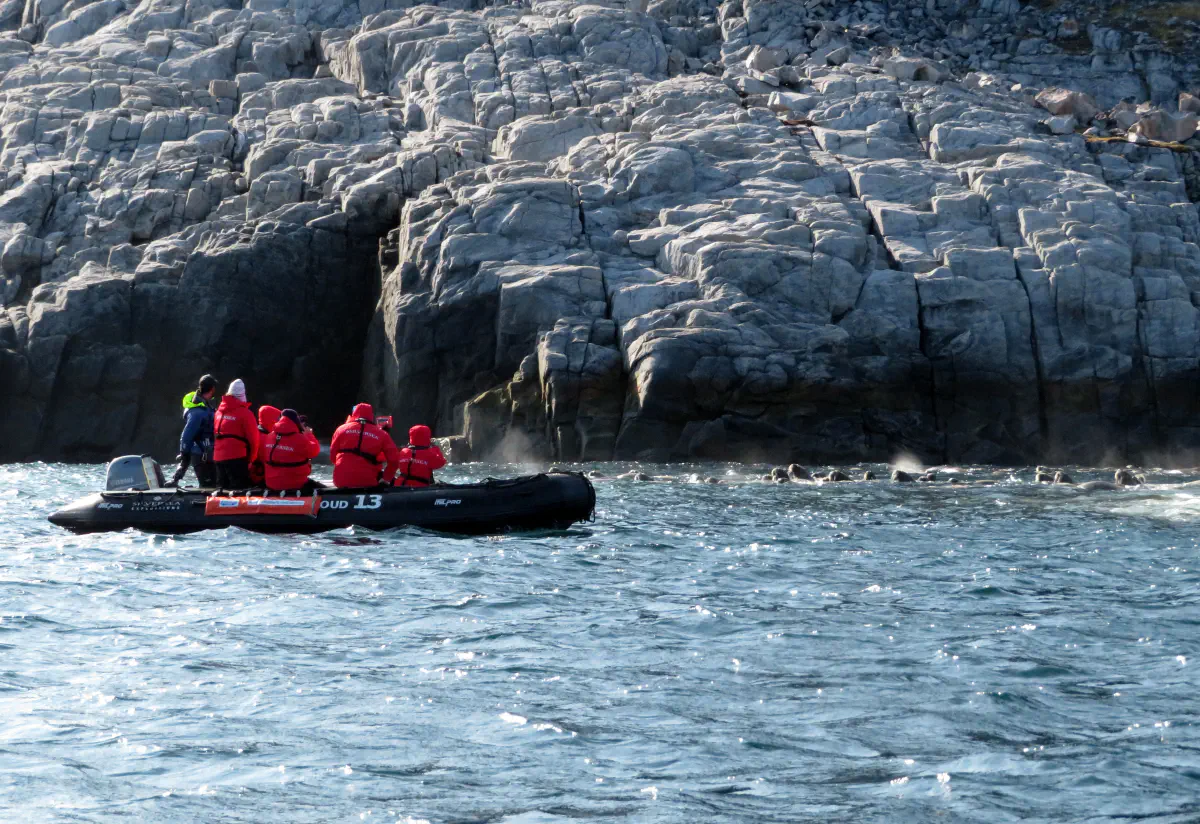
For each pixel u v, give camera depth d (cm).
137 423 6234
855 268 5988
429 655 1742
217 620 1972
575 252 6194
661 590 2292
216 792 1185
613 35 8425
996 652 1778
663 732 1381
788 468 4809
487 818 1123
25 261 6700
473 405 5819
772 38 8862
